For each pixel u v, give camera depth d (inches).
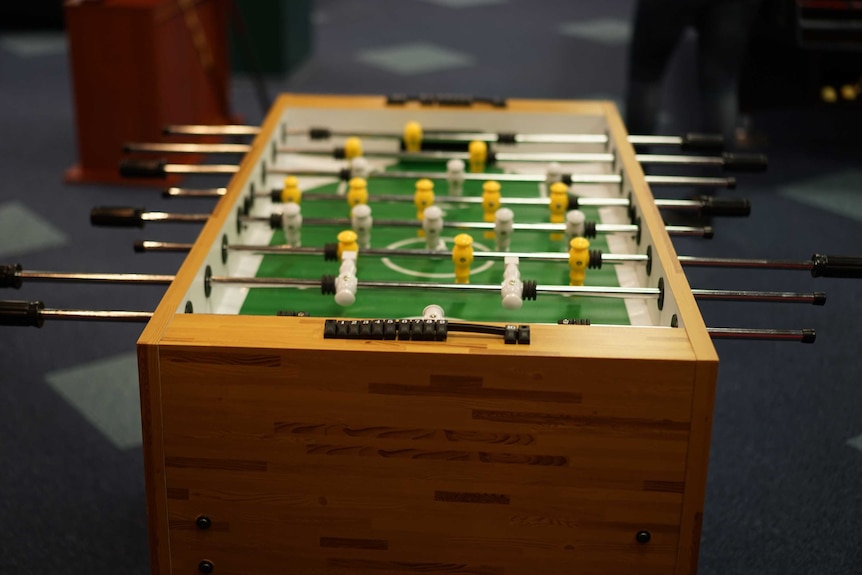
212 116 243.0
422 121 136.9
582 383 74.7
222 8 241.6
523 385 75.0
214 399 76.5
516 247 111.4
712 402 74.9
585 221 107.8
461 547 80.2
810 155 243.4
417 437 77.0
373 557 81.0
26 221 205.3
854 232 204.8
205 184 221.8
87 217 207.5
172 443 77.9
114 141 219.9
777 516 130.0
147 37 209.8
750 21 188.2
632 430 75.9
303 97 139.4
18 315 85.8
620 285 103.9
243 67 286.7
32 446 141.5
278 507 79.7
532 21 362.3
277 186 127.8
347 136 133.6
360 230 108.0
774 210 214.1
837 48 233.6
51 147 242.4
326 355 74.9
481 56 319.0
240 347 74.9
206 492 79.3
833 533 127.0
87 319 86.7
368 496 79.0
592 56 320.8
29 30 339.6
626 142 124.0
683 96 277.0
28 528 126.3
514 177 123.9
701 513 78.1
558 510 78.6
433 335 75.8
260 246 100.9
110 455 140.3
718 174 198.4
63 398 152.2
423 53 320.2
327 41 330.6
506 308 94.7
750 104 248.2
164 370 75.8
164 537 80.8
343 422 76.9
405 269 107.3
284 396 76.2
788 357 165.2
